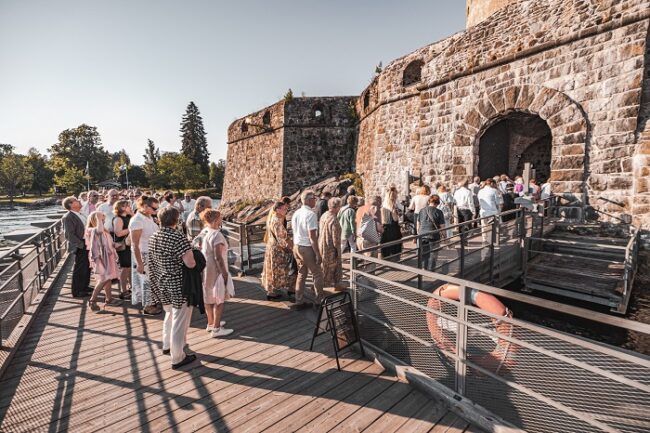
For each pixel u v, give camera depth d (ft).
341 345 13.56
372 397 11.46
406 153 56.44
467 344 10.65
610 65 30.99
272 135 85.35
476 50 41.19
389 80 60.13
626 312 24.50
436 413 10.66
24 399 11.39
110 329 17.01
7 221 137.18
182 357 13.41
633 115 29.78
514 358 9.72
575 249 29.43
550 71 34.99
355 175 75.61
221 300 15.61
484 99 40.60
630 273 24.18
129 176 280.51
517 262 28.91
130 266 21.24
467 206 30.48
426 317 12.14
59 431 9.91
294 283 20.39
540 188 41.04
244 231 26.84
